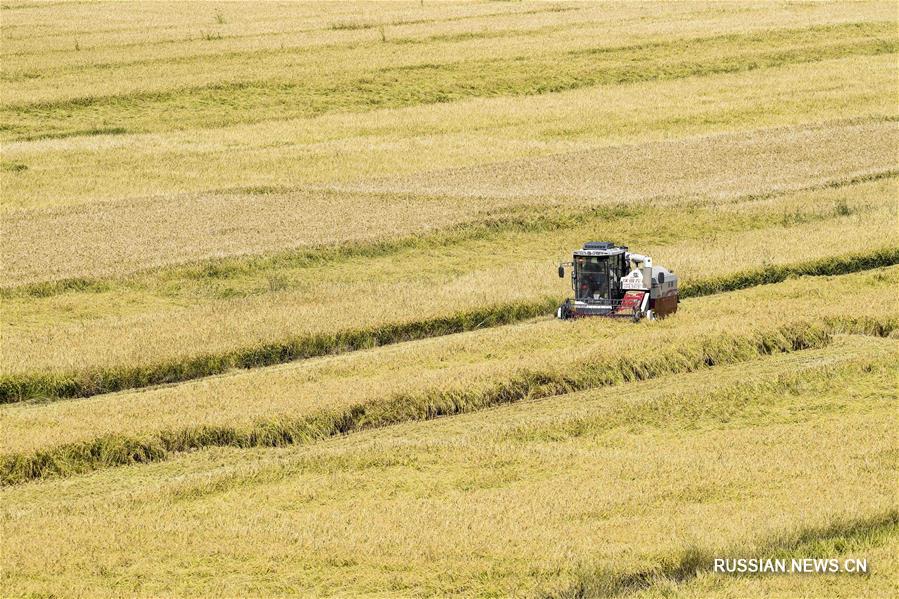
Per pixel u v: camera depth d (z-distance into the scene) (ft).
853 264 471.62
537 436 287.48
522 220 541.34
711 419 302.66
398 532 223.10
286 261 482.28
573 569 205.05
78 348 355.97
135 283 451.94
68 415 297.94
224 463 274.98
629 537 218.38
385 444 277.03
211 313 401.70
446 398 311.88
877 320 380.78
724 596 199.11
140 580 206.69
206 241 506.07
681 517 228.43
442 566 208.23
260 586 203.62
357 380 325.62
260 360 361.10
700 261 465.06
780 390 320.50
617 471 258.37
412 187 608.60
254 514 235.61
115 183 619.67
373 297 420.77
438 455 271.08
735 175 635.25
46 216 552.00
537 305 415.03
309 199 585.63
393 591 202.18
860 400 314.55
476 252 507.30
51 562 211.82
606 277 395.96
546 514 231.50
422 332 391.65
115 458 275.80
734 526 221.66
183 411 298.97
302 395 309.01
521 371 324.80
